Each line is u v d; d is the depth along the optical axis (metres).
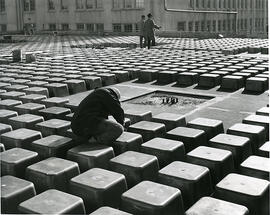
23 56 20.89
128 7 48.59
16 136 6.82
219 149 6.10
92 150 6.11
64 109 8.77
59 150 6.34
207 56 18.81
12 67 16.58
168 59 17.81
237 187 4.85
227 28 62.31
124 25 49.22
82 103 6.43
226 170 5.79
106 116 6.52
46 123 7.59
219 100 10.76
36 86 12.09
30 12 57.44
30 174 5.41
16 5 58.28
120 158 5.74
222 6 60.59
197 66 15.06
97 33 46.28
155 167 5.69
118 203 5.00
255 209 4.66
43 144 6.40
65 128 7.41
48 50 25.44
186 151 6.74
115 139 6.46
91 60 18.45
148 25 24.83
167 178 5.17
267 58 17.88
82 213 4.48
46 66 16.62
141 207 4.42
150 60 17.62
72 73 14.20
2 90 11.48
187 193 5.05
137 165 5.48
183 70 13.92
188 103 10.70
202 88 12.45
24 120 7.82
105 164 6.02
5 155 5.96
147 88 12.59
